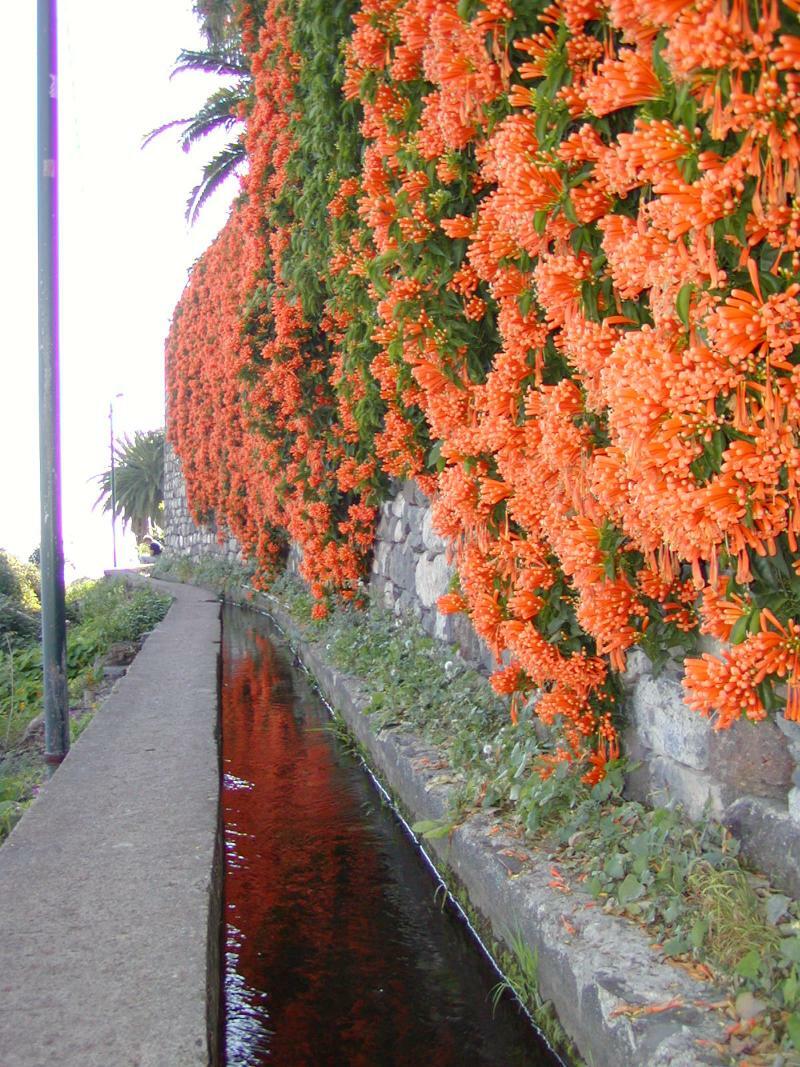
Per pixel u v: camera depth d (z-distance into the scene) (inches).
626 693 138.8
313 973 133.4
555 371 132.1
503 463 136.3
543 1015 110.3
